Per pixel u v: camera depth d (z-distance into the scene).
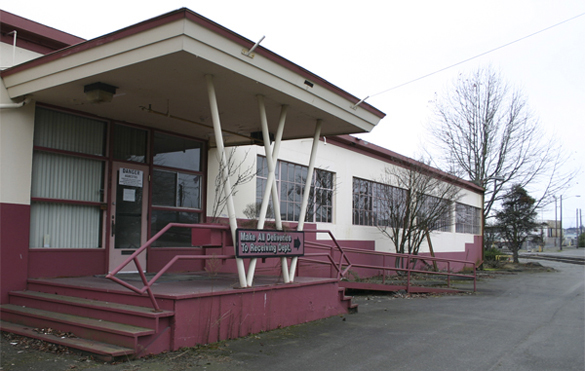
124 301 6.11
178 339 5.70
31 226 7.48
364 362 5.68
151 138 9.15
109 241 8.35
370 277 15.98
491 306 11.06
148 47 5.65
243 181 11.16
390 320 8.57
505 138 29.83
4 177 6.99
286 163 13.30
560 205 76.25
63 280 7.24
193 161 10.13
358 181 16.84
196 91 6.96
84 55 6.23
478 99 30.28
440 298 12.41
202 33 5.53
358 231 16.36
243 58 6.14
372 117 9.14
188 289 6.40
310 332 7.21
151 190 9.08
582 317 9.66
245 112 8.10
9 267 7.03
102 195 8.40
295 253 7.77
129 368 4.96
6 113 7.05
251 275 6.98
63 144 7.90
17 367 4.94
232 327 6.45
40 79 6.77
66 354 5.38
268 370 5.23
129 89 6.89
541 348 6.71
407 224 17.41
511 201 34.56
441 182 18.80
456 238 25.16
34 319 6.31
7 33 7.39
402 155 18.92
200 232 6.89
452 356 6.12
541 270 27.69
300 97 7.33
